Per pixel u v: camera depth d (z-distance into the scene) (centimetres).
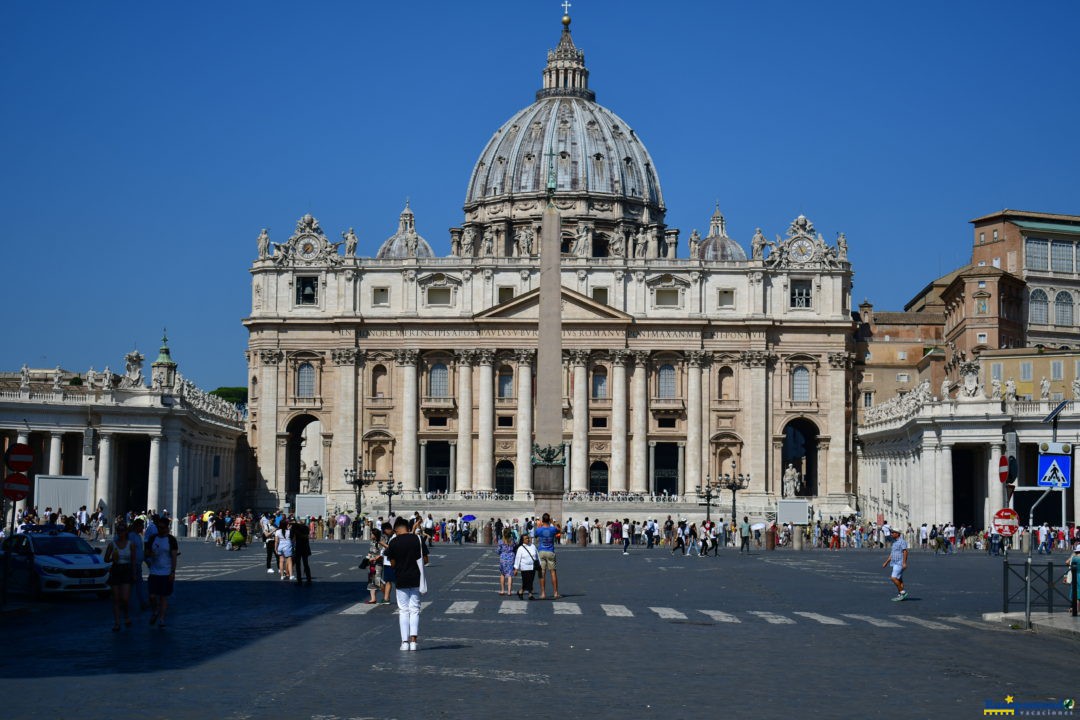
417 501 14638
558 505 11212
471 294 16288
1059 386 13800
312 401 16262
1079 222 16138
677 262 16338
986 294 14988
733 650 3456
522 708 2570
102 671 2988
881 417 15262
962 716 2541
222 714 2477
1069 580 4756
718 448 16288
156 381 12588
